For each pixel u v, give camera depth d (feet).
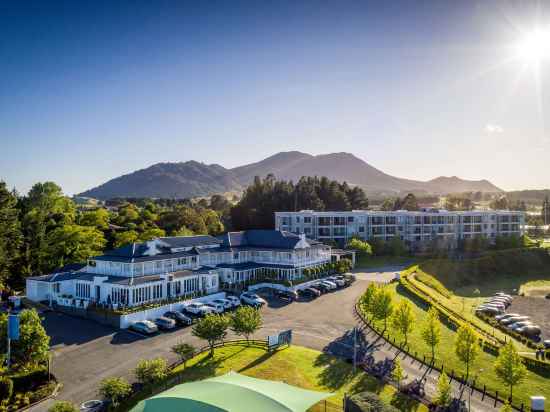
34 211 325.83
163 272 249.34
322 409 120.88
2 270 268.00
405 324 173.27
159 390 130.93
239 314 169.58
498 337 206.18
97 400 127.24
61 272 251.19
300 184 611.06
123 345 172.24
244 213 542.57
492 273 406.41
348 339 182.60
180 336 183.42
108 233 394.52
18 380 134.82
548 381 152.76
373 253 426.10
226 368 146.00
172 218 470.39
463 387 136.98
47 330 189.57
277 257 299.58
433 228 508.12
